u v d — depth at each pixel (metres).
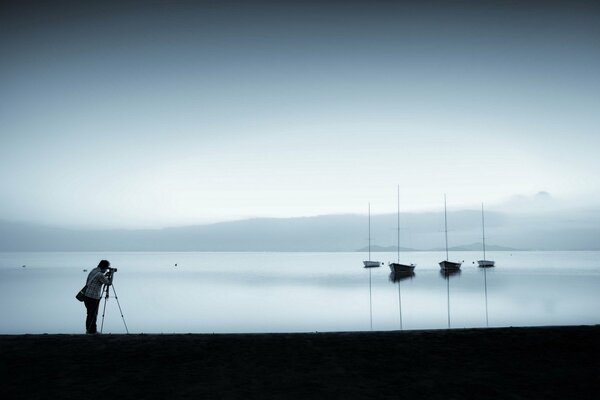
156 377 6.34
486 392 5.82
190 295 46.66
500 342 8.00
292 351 7.52
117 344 7.86
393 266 79.94
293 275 83.38
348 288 55.03
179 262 170.25
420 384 6.09
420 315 32.09
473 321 29.16
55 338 8.19
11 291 47.59
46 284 56.91
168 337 8.31
